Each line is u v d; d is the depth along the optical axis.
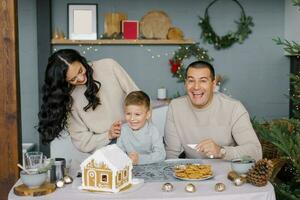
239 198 1.68
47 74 2.23
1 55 2.33
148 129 2.21
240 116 2.33
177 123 2.43
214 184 1.80
